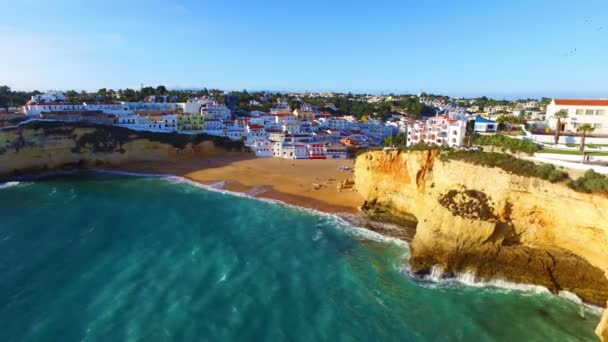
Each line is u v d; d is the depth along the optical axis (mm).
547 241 41281
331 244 51750
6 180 88562
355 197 74938
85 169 101375
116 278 40406
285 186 83938
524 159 47688
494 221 42281
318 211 67312
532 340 31484
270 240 52594
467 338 31688
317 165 106188
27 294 37281
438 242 44188
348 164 107812
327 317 34281
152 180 91250
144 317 33562
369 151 71562
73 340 30625
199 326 32469
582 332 32562
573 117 70000
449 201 46062
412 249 47219
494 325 33531
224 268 43156
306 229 57750
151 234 53812
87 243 50062
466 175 47344
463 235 42906
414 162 59906
